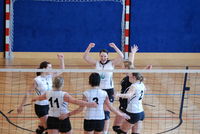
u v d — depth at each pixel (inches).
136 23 1210.6
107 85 562.9
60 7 1195.3
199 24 1221.1
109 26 1210.6
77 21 1204.5
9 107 676.7
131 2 1202.6
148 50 1224.2
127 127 489.4
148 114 654.5
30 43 1202.6
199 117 645.9
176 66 1074.1
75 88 817.5
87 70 469.4
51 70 467.8
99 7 1201.4
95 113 448.8
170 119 630.5
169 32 1221.1
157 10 1211.9
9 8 1175.6
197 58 1231.5
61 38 1207.6
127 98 486.6
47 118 463.2
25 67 1021.2
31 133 551.5
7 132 553.6
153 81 901.8
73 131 557.3
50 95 443.2
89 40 1213.1
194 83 892.6
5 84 846.5
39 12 1193.4
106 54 561.9
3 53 1190.9
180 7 1213.7
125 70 474.6
